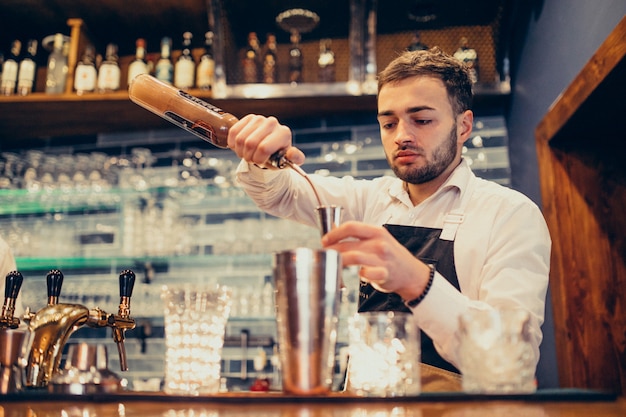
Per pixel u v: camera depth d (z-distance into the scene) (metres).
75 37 3.32
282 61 3.19
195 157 3.49
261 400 0.83
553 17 2.61
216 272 3.43
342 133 3.45
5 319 1.29
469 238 1.65
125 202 3.38
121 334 1.33
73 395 0.87
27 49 3.51
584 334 2.46
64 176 3.35
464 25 3.15
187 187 3.40
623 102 2.21
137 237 3.31
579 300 2.49
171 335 0.97
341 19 3.15
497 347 0.89
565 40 2.47
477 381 0.88
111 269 3.49
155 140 3.61
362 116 3.43
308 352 0.87
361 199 1.98
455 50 3.15
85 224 3.55
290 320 0.87
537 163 2.79
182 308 0.97
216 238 3.46
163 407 0.82
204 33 3.49
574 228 2.55
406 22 3.14
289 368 0.87
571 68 2.40
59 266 3.38
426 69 1.70
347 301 2.88
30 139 3.73
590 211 2.55
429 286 1.11
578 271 2.51
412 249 1.71
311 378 0.87
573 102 2.30
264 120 1.24
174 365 0.96
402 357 0.89
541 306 1.49
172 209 3.32
